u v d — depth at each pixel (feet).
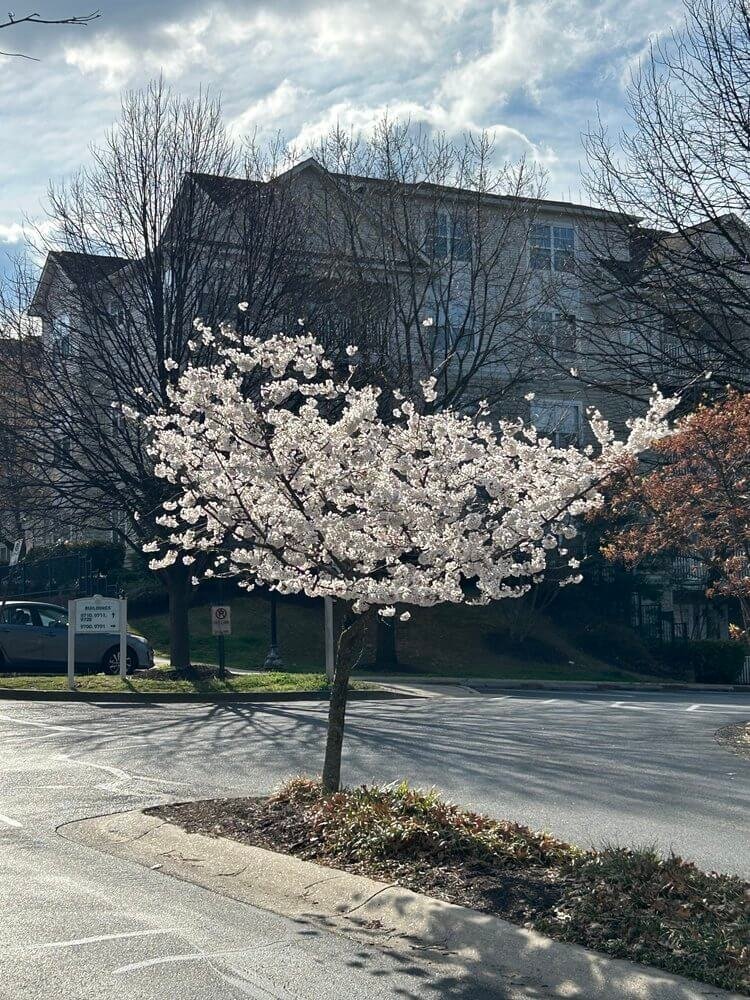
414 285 86.94
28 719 55.11
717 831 32.27
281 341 32.71
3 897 24.27
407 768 42.01
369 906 23.49
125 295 73.92
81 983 18.98
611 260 45.14
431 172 89.45
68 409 73.97
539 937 20.88
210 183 74.28
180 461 29.43
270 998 18.61
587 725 58.90
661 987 18.47
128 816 31.99
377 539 28.45
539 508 28.04
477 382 95.14
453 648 111.14
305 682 74.64
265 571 29.53
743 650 112.68
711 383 45.57
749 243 48.49
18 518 92.89
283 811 30.63
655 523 59.21
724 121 42.60
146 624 108.27
